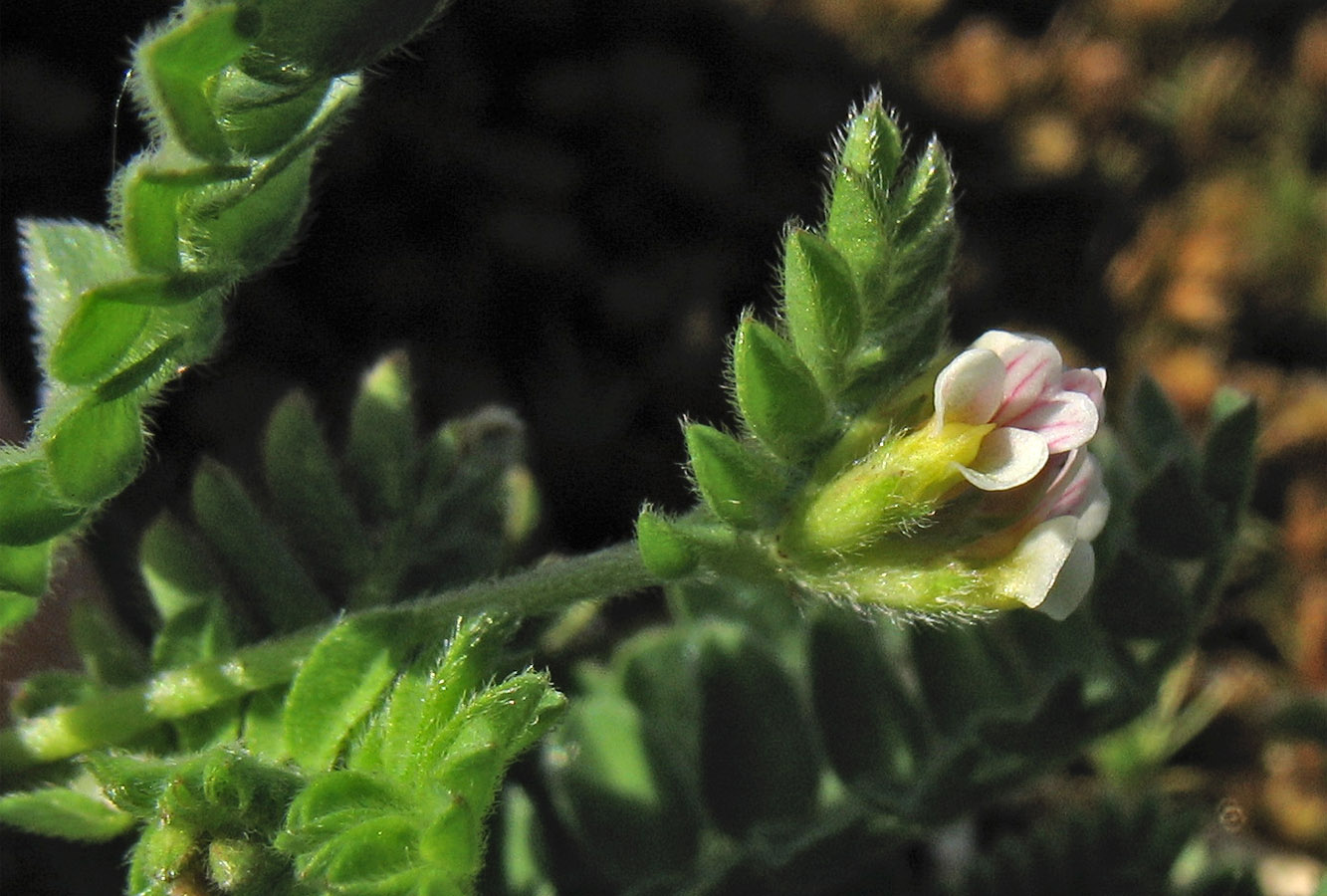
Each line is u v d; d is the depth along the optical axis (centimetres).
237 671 7
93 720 7
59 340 6
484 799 7
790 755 8
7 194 14
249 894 7
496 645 7
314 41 6
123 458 7
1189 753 12
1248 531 14
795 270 7
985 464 7
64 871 9
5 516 7
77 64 14
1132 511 8
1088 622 8
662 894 8
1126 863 8
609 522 15
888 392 7
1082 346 17
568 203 16
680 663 8
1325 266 17
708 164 16
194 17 6
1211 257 17
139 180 6
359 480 8
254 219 7
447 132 15
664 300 15
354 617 7
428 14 6
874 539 7
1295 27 20
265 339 14
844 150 7
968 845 10
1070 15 19
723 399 15
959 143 18
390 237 15
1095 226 18
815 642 8
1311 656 13
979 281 17
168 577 8
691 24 17
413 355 15
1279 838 12
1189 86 18
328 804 7
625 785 8
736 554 7
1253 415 8
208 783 7
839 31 18
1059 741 8
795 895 8
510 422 8
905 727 8
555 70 16
